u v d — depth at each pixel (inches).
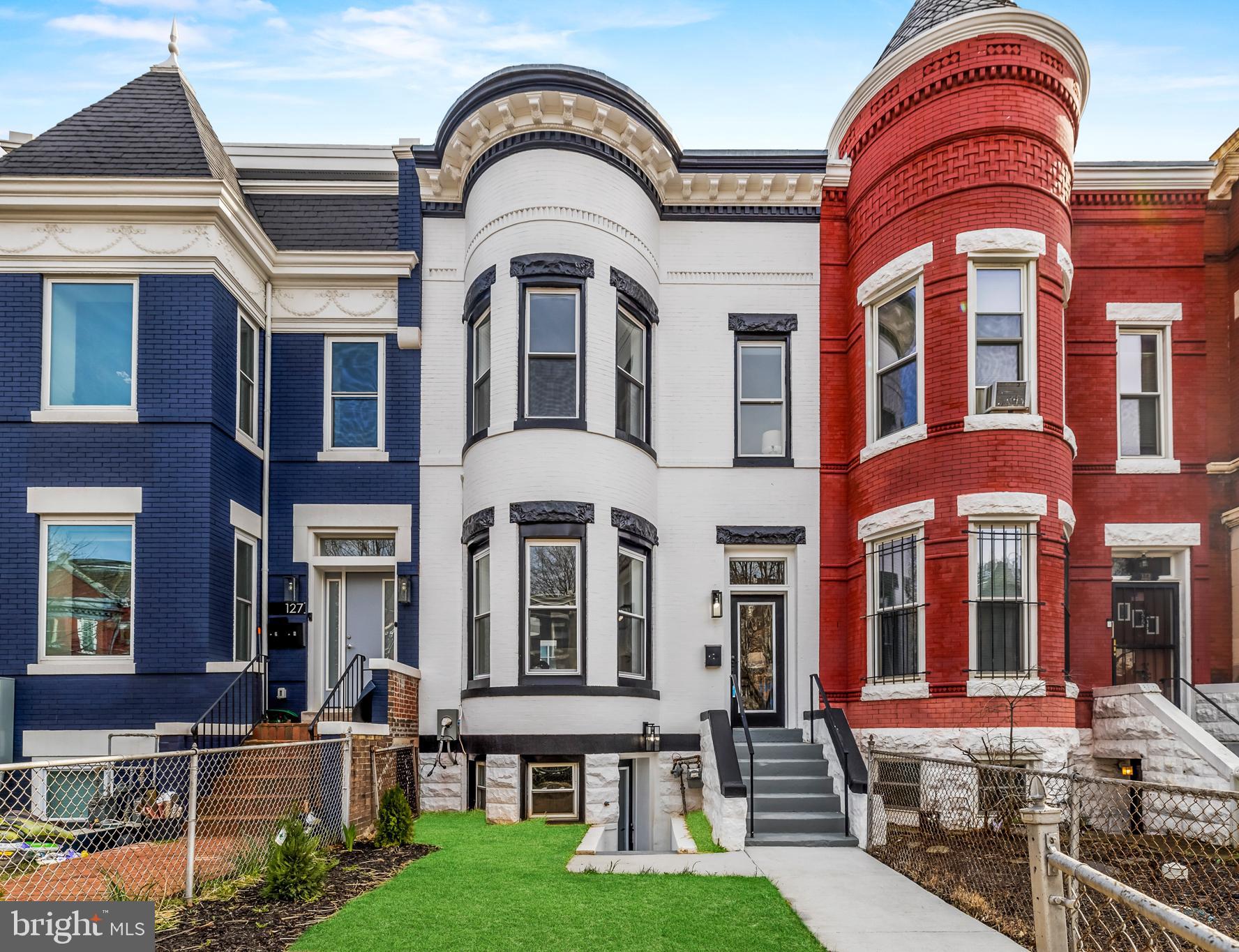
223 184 502.0
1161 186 579.2
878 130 542.9
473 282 552.1
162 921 259.9
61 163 511.8
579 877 335.6
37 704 483.8
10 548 494.6
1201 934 134.3
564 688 488.4
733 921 276.4
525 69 514.3
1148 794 465.4
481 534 526.0
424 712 550.6
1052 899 193.6
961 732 457.1
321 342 594.9
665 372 580.7
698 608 561.0
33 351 505.7
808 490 573.6
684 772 529.0
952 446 482.9
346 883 313.7
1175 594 569.6
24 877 292.8
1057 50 501.7
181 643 490.9
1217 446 571.8
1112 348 574.9
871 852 403.2
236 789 424.8
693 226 592.4
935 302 497.7
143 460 501.7
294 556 575.5
